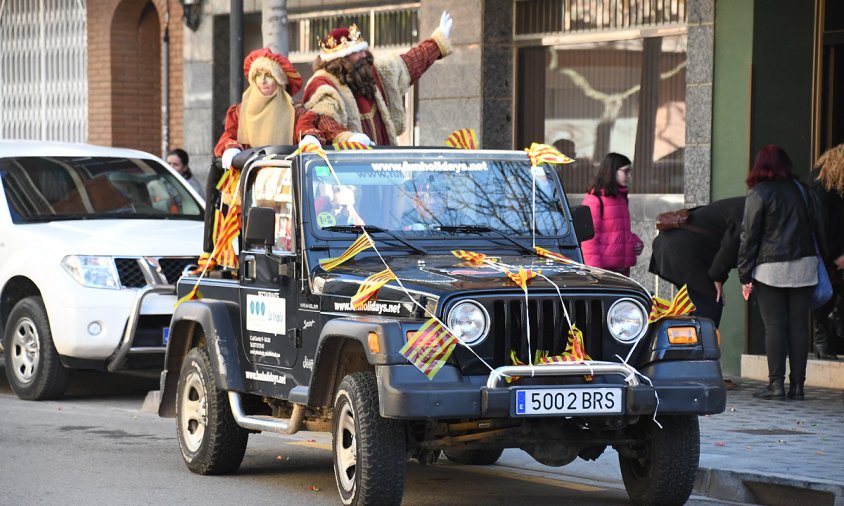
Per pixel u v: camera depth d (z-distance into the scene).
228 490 10.20
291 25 22.75
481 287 8.73
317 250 9.75
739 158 16.56
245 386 10.47
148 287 14.61
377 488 8.76
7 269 15.41
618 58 18.56
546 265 9.57
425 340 8.50
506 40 19.67
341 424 9.13
